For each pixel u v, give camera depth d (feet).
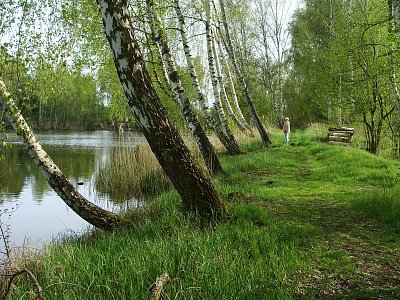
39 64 22.65
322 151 52.03
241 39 90.94
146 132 19.89
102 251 18.08
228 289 13.43
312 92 103.55
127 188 40.88
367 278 14.56
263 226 20.51
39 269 17.70
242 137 67.92
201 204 21.09
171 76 35.88
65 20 26.86
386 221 21.26
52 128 210.59
